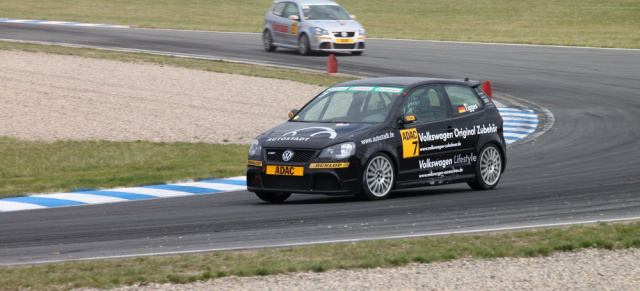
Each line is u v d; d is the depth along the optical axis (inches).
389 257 1053.8
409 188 1670.8
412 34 5211.6
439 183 1601.9
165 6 6983.3
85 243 1213.7
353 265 1018.1
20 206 1581.0
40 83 3253.0
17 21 5659.5
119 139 2385.6
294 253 1089.4
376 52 4183.1
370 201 1521.9
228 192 1721.2
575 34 5177.2
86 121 2623.0
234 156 2191.2
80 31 5073.8
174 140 2386.8
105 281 957.2
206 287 935.7
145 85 3260.3
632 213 1380.4
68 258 1114.7
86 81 3324.3
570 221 1315.2
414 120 1549.0
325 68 3622.0
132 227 1333.7
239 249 1134.4
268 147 1528.1
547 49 4379.9
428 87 1640.0
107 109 2815.0
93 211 1507.1
